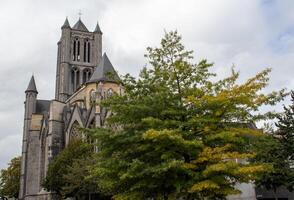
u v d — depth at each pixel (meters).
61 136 94.62
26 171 109.31
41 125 104.81
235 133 17.59
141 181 17.98
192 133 18.28
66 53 134.50
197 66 20.58
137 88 20.86
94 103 22.83
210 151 17.31
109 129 19.89
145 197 19.20
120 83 21.05
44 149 100.75
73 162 64.88
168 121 18.19
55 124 94.81
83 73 136.12
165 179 18.02
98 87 91.50
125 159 18.86
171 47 21.33
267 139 19.50
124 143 19.22
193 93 19.45
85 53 138.38
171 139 16.72
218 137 17.69
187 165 17.19
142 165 17.42
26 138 117.69
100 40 140.75
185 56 22.00
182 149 17.88
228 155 17.36
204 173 16.62
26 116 121.25
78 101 100.06
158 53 21.36
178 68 20.31
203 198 18.83
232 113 18.73
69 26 137.25
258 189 44.78
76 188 59.97
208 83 19.69
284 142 36.28
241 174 17.67
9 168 125.50
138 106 18.78
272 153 35.56
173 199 18.14
